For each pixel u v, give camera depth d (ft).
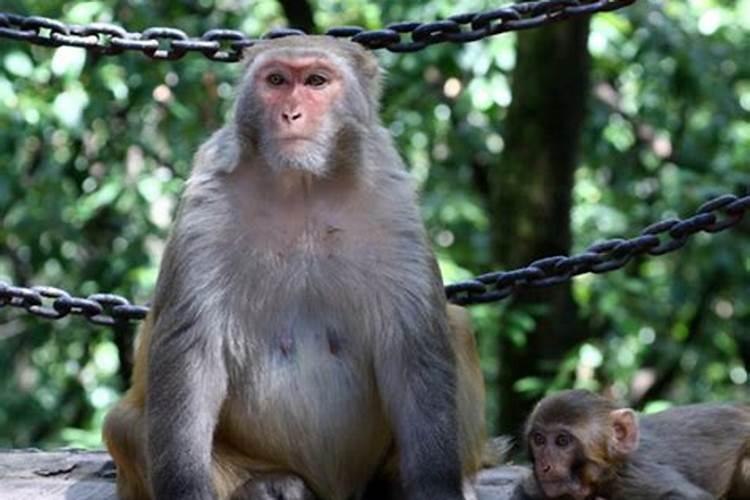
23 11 52.29
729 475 30.17
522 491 29.94
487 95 55.47
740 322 67.92
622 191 63.87
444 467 27.40
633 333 58.08
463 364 29.68
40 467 34.37
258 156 27.30
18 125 52.42
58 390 63.36
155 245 59.62
